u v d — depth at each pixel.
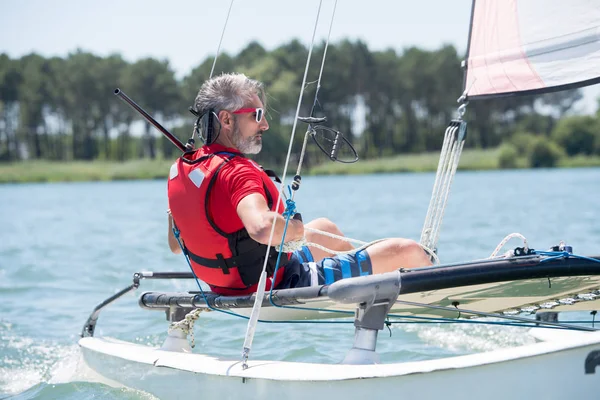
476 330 18.86
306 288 10.70
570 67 13.19
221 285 12.21
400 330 19.03
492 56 14.09
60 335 19.55
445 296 11.17
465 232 44.00
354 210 66.56
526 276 10.17
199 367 11.52
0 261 35.81
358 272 11.96
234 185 11.09
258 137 11.93
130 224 60.06
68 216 72.38
